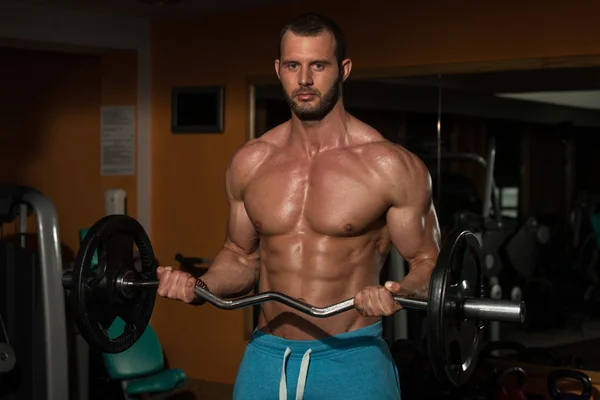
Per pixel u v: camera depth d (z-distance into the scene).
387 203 2.22
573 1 3.80
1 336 3.55
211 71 4.89
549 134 3.91
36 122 5.31
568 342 3.92
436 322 1.89
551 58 3.87
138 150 5.07
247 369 2.32
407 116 4.25
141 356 4.05
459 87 4.11
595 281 3.85
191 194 4.98
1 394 3.58
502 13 3.98
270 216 2.27
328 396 2.21
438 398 4.05
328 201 2.21
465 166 4.12
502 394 3.83
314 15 2.21
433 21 4.17
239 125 4.80
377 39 4.33
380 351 2.29
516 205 4.01
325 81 2.17
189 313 4.98
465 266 2.12
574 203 3.87
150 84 5.10
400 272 4.09
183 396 4.68
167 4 4.60
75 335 4.28
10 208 3.61
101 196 5.22
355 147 2.26
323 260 2.22
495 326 4.09
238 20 4.79
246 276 2.42
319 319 2.22
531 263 4.01
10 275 3.57
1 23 4.56
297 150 2.30
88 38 4.86
